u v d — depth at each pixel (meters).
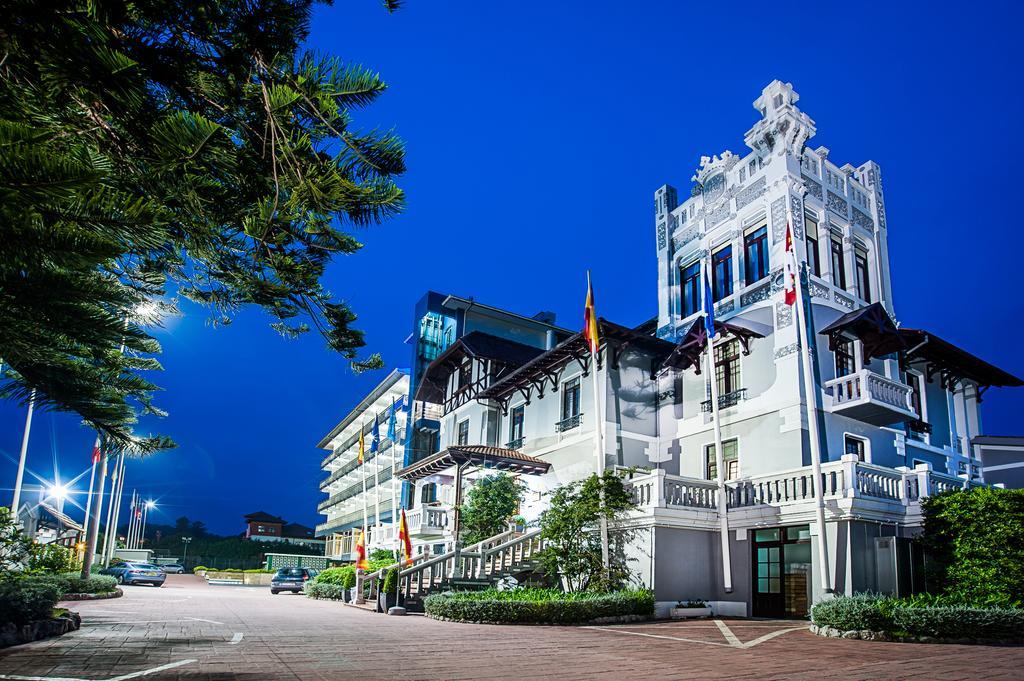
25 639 9.74
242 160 4.59
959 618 11.99
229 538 79.62
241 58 4.18
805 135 23.23
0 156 2.47
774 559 18.23
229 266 5.28
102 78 3.53
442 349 41.62
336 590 25.84
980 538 14.62
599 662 9.18
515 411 31.25
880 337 21.22
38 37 3.41
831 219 23.53
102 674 7.14
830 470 17.41
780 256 22.09
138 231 3.07
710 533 19.06
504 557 20.94
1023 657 10.05
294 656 8.97
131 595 24.78
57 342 4.71
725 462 22.48
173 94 4.36
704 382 24.09
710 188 25.98
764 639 12.42
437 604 16.31
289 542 79.38
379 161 4.28
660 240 27.98
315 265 5.12
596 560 18.12
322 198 4.16
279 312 5.60
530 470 27.23
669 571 17.92
